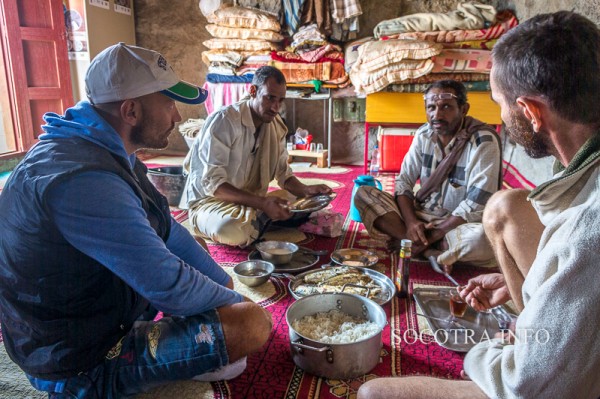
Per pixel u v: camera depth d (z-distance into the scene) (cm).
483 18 489
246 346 149
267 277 240
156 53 145
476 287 174
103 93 137
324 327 183
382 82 485
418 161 298
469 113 496
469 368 105
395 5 602
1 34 525
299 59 550
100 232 125
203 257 186
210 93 573
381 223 291
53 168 125
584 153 87
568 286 83
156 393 162
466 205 265
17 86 539
